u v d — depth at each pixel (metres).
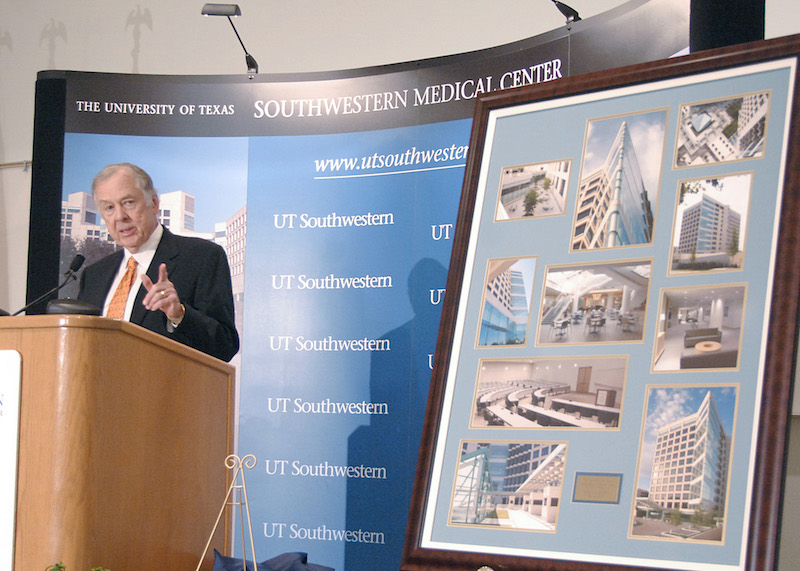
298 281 3.74
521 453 1.34
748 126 1.33
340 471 3.58
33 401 1.52
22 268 4.46
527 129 1.55
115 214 3.78
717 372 1.23
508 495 1.33
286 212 3.79
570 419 1.33
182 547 1.82
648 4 2.96
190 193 3.84
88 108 3.89
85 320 1.53
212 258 3.79
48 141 3.88
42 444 1.50
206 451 1.96
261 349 3.73
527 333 1.41
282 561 1.91
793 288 1.20
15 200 4.50
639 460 1.25
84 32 4.55
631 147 1.43
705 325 1.27
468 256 1.51
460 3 4.10
